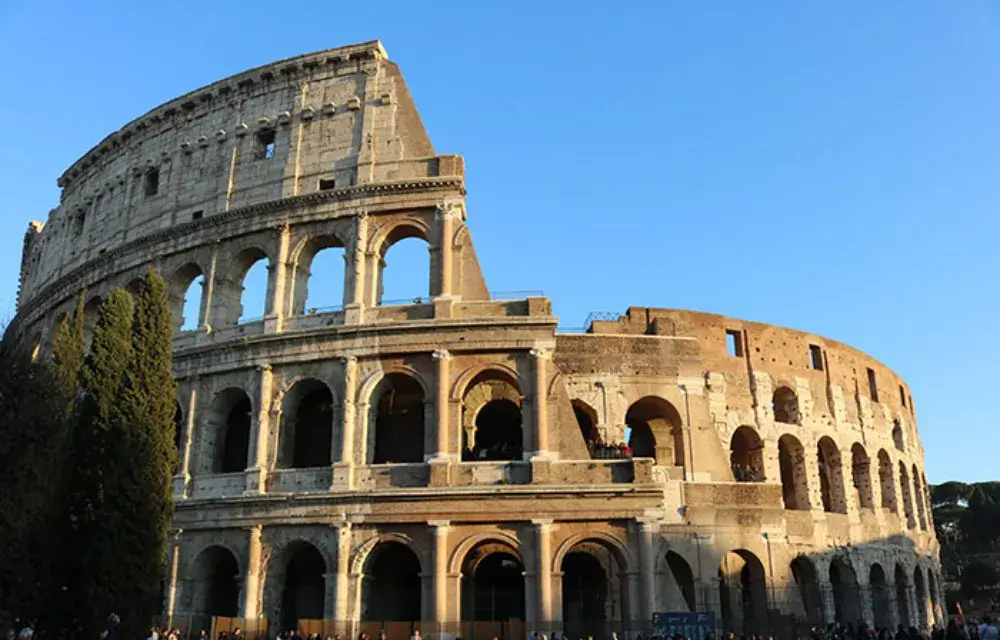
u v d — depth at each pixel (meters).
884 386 92.06
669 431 71.81
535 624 53.16
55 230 86.69
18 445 41.69
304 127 69.12
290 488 59.06
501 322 58.94
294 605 62.59
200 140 72.94
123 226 75.50
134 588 44.28
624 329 71.81
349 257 63.88
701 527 63.88
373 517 56.38
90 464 45.31
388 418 64.75
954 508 173.12
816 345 83.12
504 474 56.78
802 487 77.12
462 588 58.94
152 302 50.41
